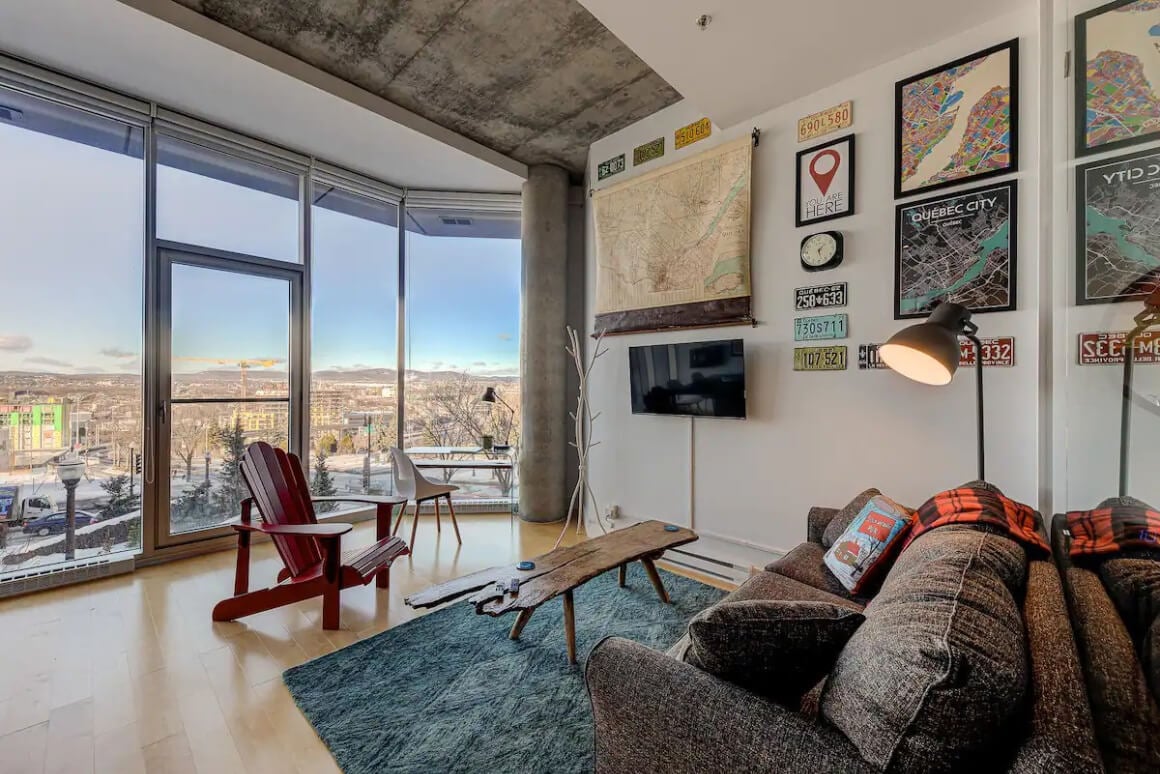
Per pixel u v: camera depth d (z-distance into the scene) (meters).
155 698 1.86
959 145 2.36
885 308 2.58
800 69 2.63
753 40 2.40
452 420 4.78
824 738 0.88
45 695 1.87
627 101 3.54
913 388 2.50
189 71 2.91
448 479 4.88
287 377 3.94
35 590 2.76
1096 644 0.96
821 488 2.80
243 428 3.70
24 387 2.88
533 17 2.74
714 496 3.29
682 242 3.41
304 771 1.52
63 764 1.53
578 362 3.74
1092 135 1.84
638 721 1.09
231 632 2.36
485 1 2.63
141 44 2.67
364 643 2.27
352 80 3.25
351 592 2.84
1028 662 0.85
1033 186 2.17
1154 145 1.66
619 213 3.81
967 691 0.74
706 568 3.26
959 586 1.00
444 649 2.22
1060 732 0.71
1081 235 1.87
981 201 2.29
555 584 2.05
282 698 1.87
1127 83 1.73
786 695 1.09
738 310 3.12
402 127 3.56
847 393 2.71
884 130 2.58
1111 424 1.72
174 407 3.36
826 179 2.78
